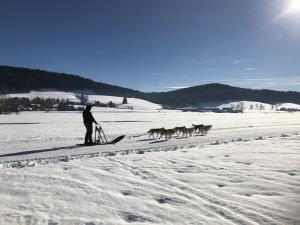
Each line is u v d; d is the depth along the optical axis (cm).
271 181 834
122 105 19062
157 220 558
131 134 2612
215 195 710
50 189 730
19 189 726
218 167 1016
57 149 1542
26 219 548
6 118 5803
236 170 969
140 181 820
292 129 3259
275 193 731
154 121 5497
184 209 615
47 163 1095
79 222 541
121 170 955
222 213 596
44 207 611
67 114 8481
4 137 2270
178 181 827
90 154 1340
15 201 642
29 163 1093
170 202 656
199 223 546
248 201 670
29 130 3028
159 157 1225
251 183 812
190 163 1087
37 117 6488
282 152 1380
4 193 694
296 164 1074
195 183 808
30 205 620
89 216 571
